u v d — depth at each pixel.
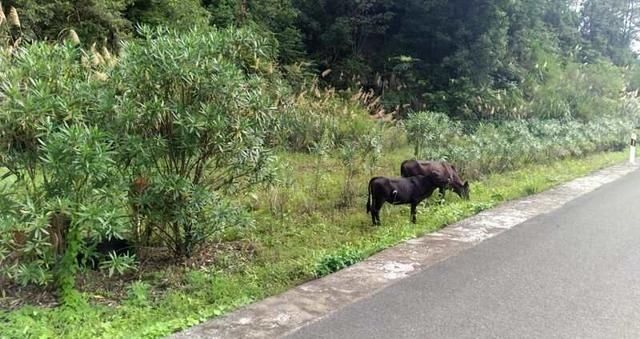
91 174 4.30
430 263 5.73
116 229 4.38
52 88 4.66
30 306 4.27
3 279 4.76
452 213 8.20
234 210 5.66
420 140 12.49
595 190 10.76
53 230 4.62
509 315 4.23
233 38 5.72
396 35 23.73
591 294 4.69
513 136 14.34
